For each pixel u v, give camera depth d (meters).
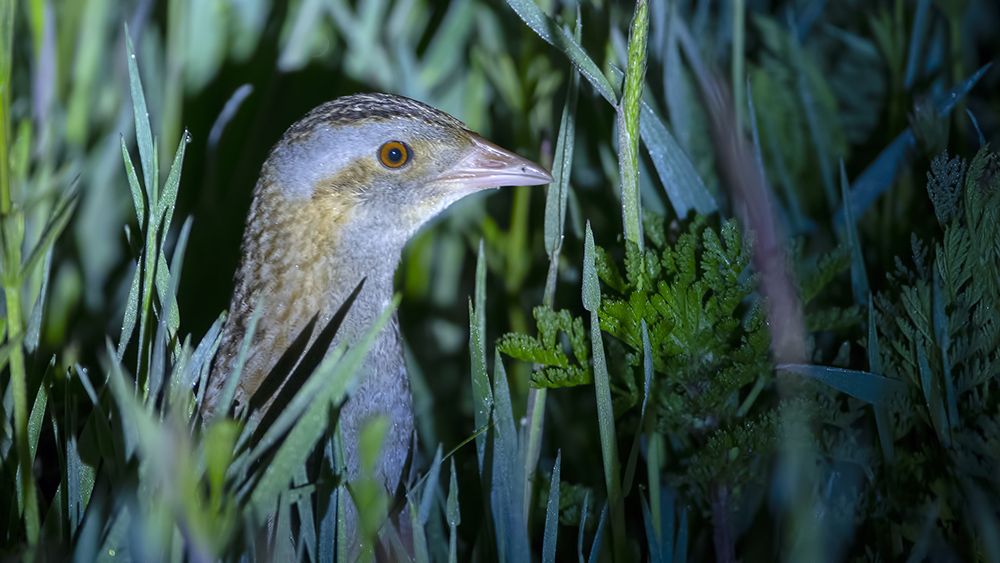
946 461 3.04
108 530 3.02
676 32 3.11
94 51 3.14
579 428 3.10
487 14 3.16
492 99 3.17
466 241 3.15
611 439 3.03
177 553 3.01
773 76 3.13
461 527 3.09
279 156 3.07
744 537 3.05
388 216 3.08
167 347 3.05
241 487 3.02
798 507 3.04
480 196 3.15
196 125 3.15
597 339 3.03
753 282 3.05
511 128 3.16
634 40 3.04
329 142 3.07
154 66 3.15
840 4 3.16
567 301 3.12
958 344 3.04
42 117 3.12
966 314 3.04
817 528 3.04
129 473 3.02
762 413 3.04
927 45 3.14
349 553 3.05
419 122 3.08
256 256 3.08
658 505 3.05
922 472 3.04
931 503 3.04
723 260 3.04
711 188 3.10
